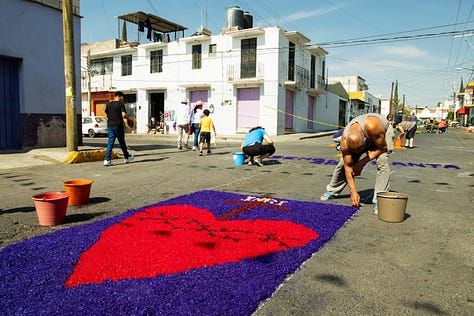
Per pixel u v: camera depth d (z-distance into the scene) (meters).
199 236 3.28
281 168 8.02
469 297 2.34
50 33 9.98
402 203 3.91
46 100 9.91
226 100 23.53
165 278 2.41
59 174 6.81
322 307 2.18
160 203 4.52
